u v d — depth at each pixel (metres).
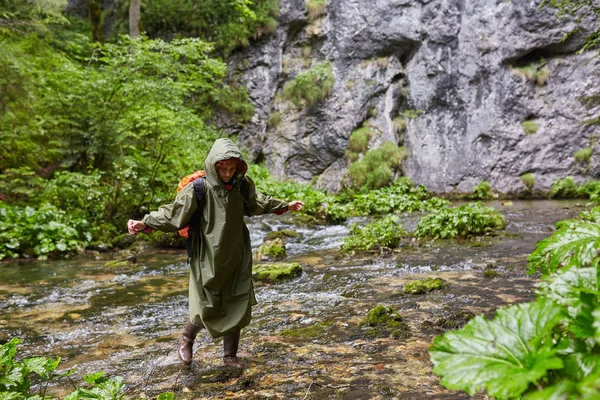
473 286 5.37
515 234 9.06
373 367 3.27
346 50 18.91
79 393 2.37
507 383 1.10
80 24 20.66
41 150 11.80
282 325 4.40
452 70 18.03
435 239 8.96
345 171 18.52
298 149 19.06
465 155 17.92
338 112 18.64
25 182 10.62
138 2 16.61
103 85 11.23
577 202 15.08
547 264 2.02
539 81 17.23
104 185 11.19
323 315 4.63
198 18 19.28
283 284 6.18
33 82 11.06
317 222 12.52
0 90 10.66
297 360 3.49
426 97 18.42
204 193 3.14
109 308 5.34
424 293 5.19
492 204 15.67
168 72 12.11
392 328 4.06
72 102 11.34
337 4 19.00
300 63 19.44
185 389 3.10
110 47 11.73
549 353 1.14
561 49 17.06
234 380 3.19
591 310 1.25
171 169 12.09
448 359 1.27
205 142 11.82
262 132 19.31
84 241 9.62
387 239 8.29
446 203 14.86
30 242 8.98
